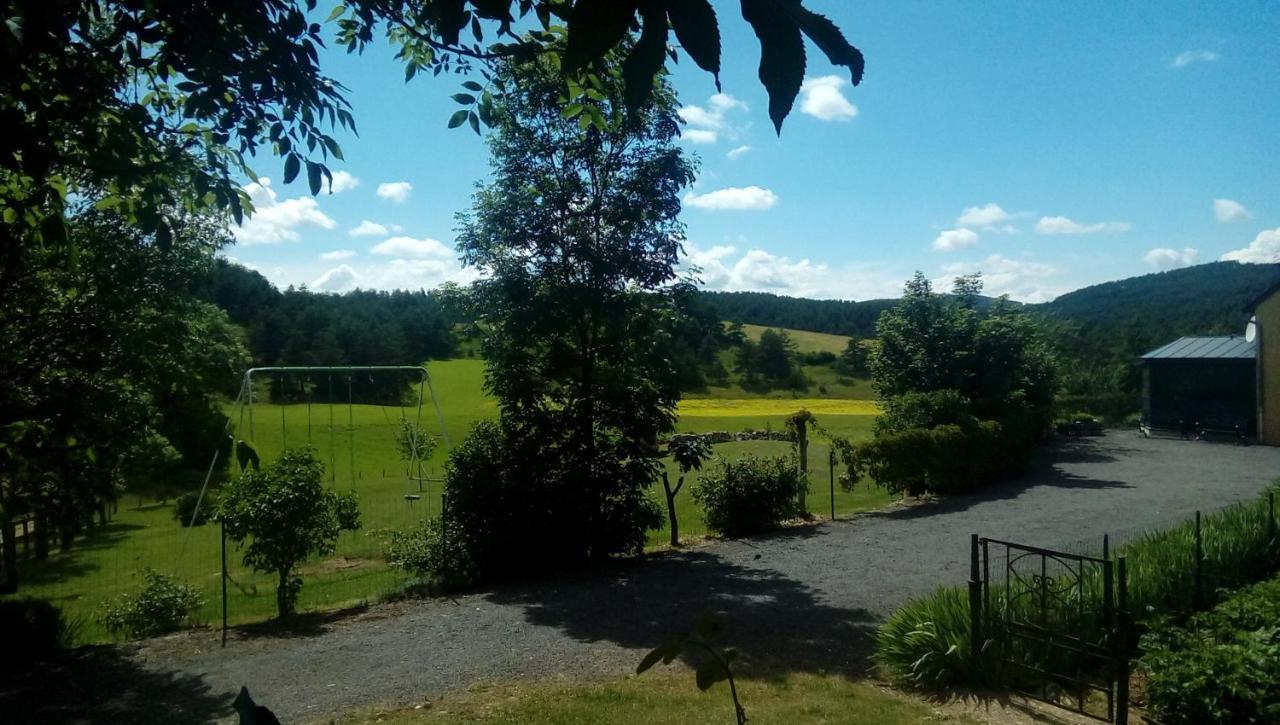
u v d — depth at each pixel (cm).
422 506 2130
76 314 765
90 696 688
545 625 882
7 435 437
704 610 921
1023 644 629
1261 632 538
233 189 402
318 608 995
